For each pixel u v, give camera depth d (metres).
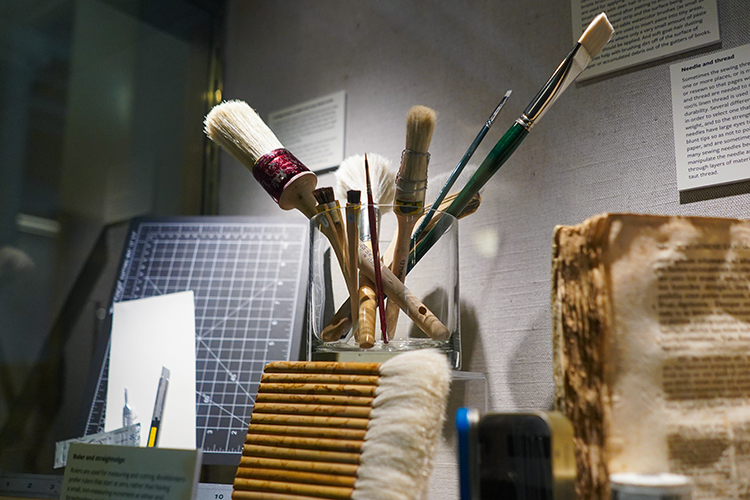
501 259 0.88
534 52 0.91
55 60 1.19
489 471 0.50
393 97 1.05
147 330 0.95
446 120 0.98
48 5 1.19
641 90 0.81
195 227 1.08
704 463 0.49
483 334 0.87
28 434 1.07
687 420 0.50
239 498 0.58
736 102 0.74
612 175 0.81
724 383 0.51
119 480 0.61
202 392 0.92
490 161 0.71
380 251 0.71
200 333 0.97
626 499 0.44
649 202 0.78
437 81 1.00
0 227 1.10
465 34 0.99
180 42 1.31
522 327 0.84
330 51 1.15
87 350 1.14
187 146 1.27
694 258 0.53
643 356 0.50
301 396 0.60
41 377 1.10
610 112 0.83
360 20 1.12
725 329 0.52
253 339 0.96
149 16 1.29
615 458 0.49
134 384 0.91
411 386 0.54
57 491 0.90
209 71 1.32
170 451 0.59
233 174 1.23
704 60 0.77
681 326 0.51
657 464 0.49
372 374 0.58
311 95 1.16
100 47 1.24
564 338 0.55
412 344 0.66
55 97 1.18
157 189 1.25
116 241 1.21
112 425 0.89
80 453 0.64
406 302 0.66
